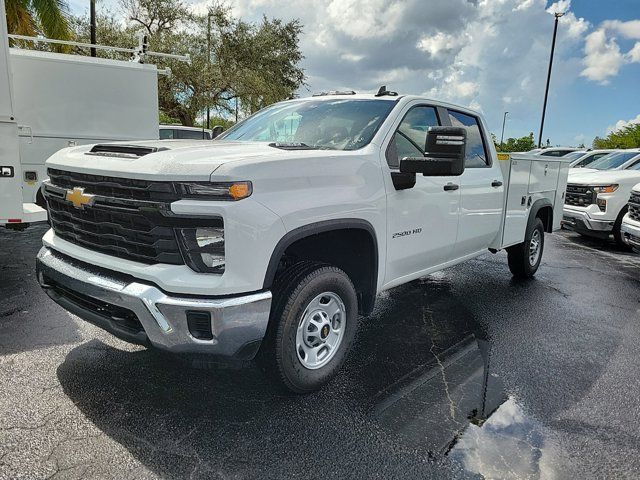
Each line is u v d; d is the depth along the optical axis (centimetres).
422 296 550
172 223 256
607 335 451
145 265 270
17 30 1412
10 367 341
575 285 625
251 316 266
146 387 322
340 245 358
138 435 272
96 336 396
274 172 274
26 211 546
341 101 419
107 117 879
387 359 383
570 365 384
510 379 356
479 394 332
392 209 362
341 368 363
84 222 300
